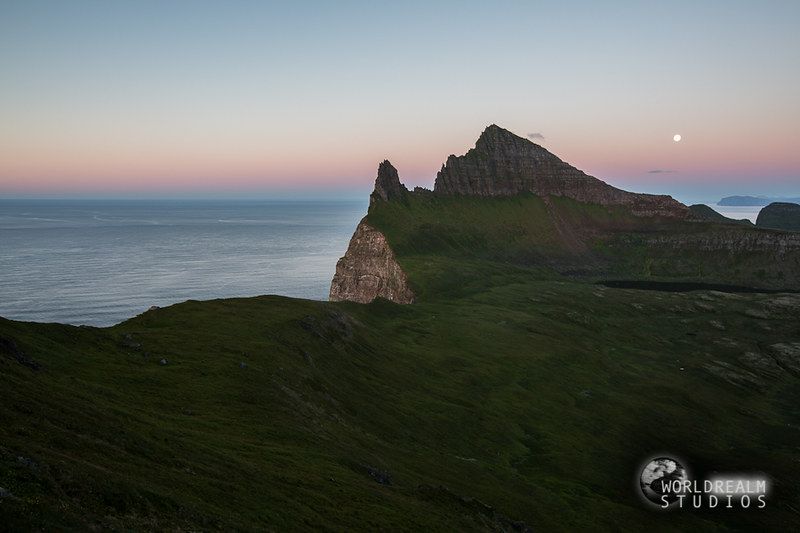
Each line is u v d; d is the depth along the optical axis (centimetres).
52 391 4194
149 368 6875
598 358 17488
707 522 8281
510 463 9375
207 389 6562
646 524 7681
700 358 19050
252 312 11406
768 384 16862
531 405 12519
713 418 13662
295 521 3559
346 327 12788
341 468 5256
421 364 13325
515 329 19650
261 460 4656
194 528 2841
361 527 3925
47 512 2253
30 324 6712
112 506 2672
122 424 4081
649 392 15000
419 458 7556
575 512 7462
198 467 3841
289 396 7244
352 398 9106
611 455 10569
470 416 10594
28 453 2750
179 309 11081
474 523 5222
